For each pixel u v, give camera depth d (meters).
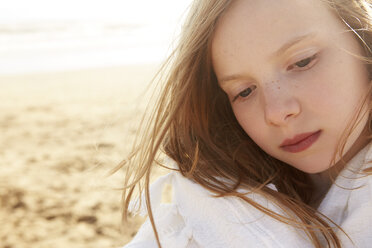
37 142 6.45
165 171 1.49
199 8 1.01
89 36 26.28
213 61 0.97
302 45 0.87
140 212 1.04
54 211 4.15
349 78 0.88
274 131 0.92
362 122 0.90
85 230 3.77
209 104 1.11
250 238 0.94
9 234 3.77
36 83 11.98
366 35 0.91
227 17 0.91
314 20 0.87
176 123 1.08
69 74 13.49
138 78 12.12
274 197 1.00
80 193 4.46
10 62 16.42
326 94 0.87
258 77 0.90
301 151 0.90
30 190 4.65
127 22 36.53
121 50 19.84
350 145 0.91
